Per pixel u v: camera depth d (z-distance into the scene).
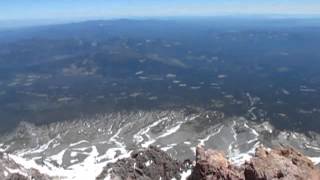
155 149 112.50
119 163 104.56
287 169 66.81
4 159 101.94
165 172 102.50
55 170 111.25
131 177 97.44
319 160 153.75
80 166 139.62
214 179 69.19
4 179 90.62
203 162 72.19
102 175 98.50
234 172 69.94
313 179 66.25
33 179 94.56
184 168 105.88
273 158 68.88
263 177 65.62
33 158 154.38
